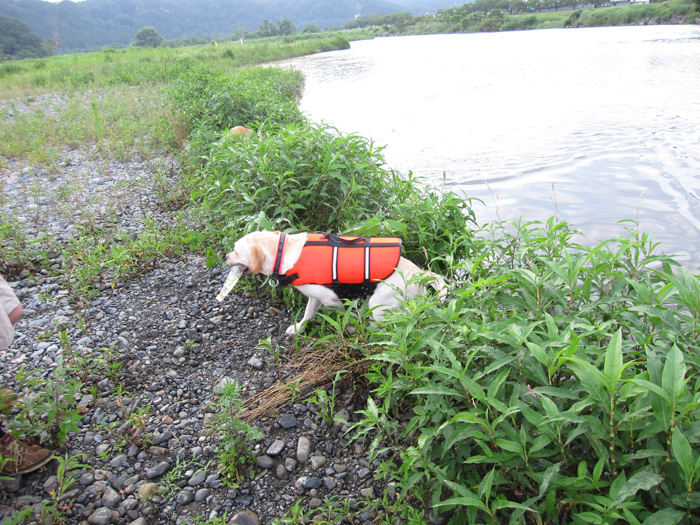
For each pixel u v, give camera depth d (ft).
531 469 6.31
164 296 14.32
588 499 6.03
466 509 7.25
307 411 10.04
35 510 7.88
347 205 14.53
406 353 8.20
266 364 11.48
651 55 84.38
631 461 6.28
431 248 13.99
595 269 9.08
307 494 8.27
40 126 34.71
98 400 10.37
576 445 7.12
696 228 19.58
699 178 25.35
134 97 48.85
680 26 181.57
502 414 6.87
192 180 21.33
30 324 12.91
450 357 7.20
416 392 6.89
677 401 5.32
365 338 10.34
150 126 34.58
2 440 8.43
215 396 10.56
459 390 7.43
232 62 104.58
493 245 13.15
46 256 15.80
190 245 16.12
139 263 15.99
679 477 5.77
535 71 72.33
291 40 196.95
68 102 48.42
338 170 15.11
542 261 10.32
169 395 10.58
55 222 19.36
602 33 168.86
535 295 9.11
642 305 7.48
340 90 62.34
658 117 39.11
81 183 24.09
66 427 8.94
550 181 26.14
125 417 9.90
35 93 58.03
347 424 9.64
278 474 8.62
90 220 18.94
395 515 7.55
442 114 44.83
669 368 5.47
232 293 14.34
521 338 6.57
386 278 10.43
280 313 13.43
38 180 24.77
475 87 60.08
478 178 27.17
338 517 7.68
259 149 16.01
